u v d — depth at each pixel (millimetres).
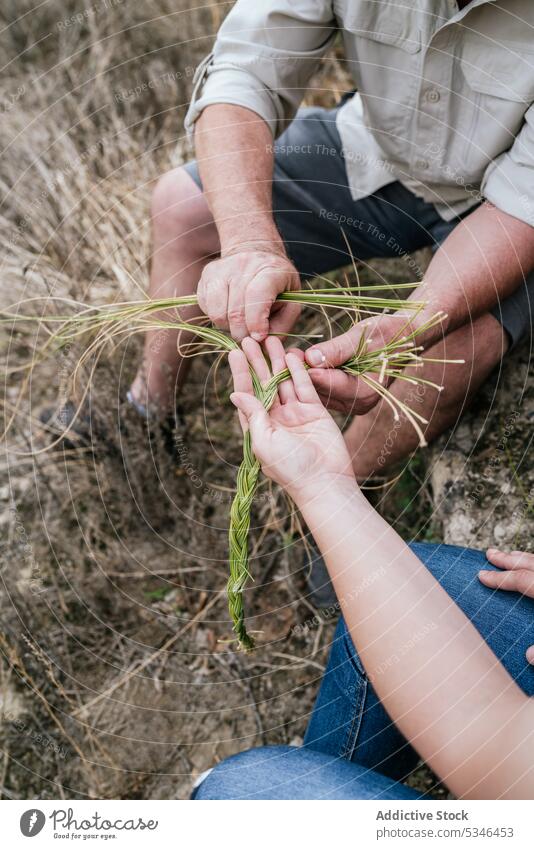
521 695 588
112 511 1034
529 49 732
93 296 1109
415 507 1009
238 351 702
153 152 1261
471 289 756
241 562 702
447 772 577
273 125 841
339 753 736
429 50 759
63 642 965
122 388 1061
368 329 737
